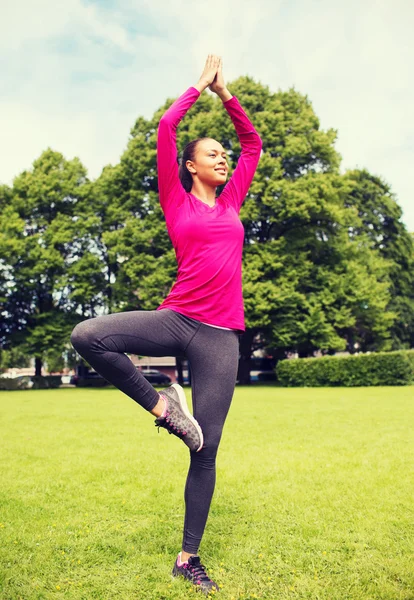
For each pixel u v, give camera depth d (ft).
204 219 8.04
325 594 7.64
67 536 10.39
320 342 76.95
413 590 7.72
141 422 29.91
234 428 25.59
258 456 18.22
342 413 31.76
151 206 83.61
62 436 24.30
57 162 97.30
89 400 51.42
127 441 22.62
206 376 7.90
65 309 98.37
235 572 8.56
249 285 73.77
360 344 97.50
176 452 19.76
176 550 9.66
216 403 7.89
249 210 75.61
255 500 12.75
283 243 77.97
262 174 77.66
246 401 42.63
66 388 93.61
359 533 10.23
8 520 11.46
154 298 78.84
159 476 15.60
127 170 85.05
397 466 16.20
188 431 7.45
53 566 8.88
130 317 7.54
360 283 79.61
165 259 79.56
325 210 76.74
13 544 9.93
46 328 93.40
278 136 79.61
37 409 40.32
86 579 8.37
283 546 9.68
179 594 7.70
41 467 17.12
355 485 13.94
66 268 94.94
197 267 7.89
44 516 11.76
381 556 9.08
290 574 8.42
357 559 8.95
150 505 12.60
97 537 10.30
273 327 77.66
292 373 70.49
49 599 7.63
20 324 100.99
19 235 93.61
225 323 7.97
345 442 20.85
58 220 93.61
